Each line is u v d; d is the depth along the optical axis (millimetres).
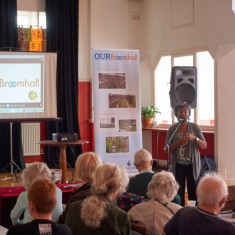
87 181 3359
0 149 8984
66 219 2812
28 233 2357
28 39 9227
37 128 9258
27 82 8039
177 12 9117
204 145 5816
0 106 7953
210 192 2611
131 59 7430
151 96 9930
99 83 7297
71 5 9383
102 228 2684
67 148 9367
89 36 9750
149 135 9961
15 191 4918
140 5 10000
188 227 2625
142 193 3969
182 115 5879
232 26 8023
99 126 7289
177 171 5867
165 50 9469
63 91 9430
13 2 8891
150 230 3188
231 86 8125
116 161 7324
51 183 2451
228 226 2594
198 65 8836
